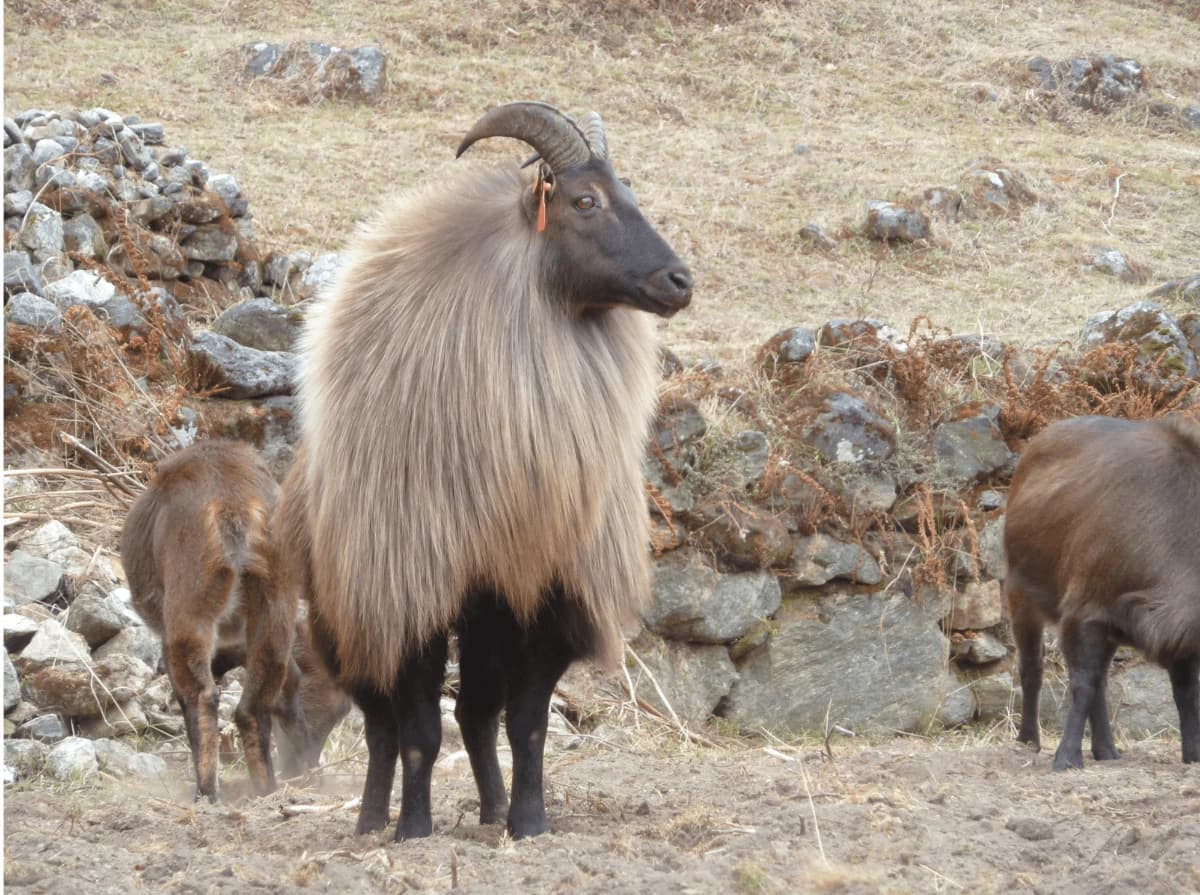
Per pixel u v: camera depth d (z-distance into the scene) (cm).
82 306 3216
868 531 3488
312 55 7456
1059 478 2356
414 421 1562
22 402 3103
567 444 1579
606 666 1719
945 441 3591
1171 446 2191
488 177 1691
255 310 3512
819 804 1759
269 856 1559
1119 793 1839
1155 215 6938
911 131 7806
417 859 1488
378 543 1555
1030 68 8625
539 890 1362
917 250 6159
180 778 2280
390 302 1614
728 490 3325
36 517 2828
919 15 9269
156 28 7988
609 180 1611
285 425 3262
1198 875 1366
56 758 2122
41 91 6694
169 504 2159
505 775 2317
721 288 5572
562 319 1616
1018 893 1371
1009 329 4909
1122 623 2177
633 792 1994
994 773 2108
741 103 8012
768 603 3325
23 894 1344
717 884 1363
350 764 2466
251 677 2141
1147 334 3881
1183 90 8725
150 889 1400
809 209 6550
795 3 9169
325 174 6241
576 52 8306
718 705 3300
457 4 8650
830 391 3553
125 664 2488
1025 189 6856
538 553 1572
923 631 3453
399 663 1583
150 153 4219
